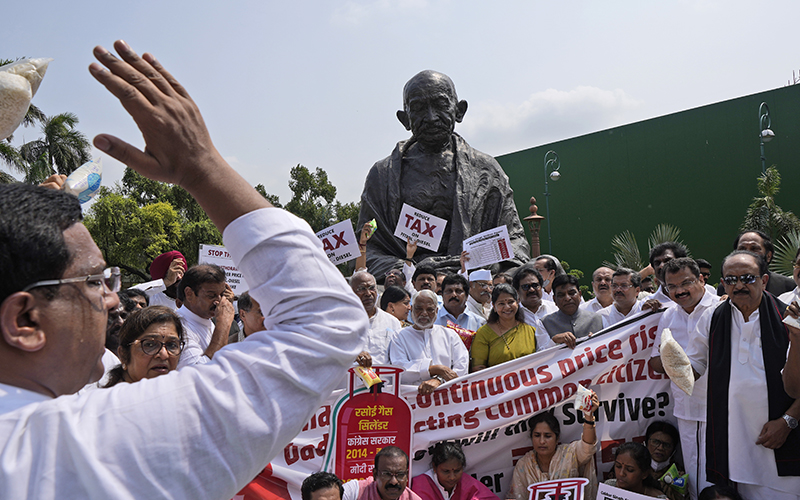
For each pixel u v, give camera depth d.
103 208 31.92
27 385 0.96
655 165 33.38
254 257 1.06
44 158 34.47
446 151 11.97
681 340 4.96
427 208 11.58
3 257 0.91
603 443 5.15
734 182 31.02
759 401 4.23
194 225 34.91
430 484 4.65
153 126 0.99
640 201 33.72
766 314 4.33
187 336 4.26
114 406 0.89
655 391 5.21
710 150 31.75
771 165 30.16
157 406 0.90
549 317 6.08
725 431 4.38
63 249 0.97
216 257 7.66
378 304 8.77
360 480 4.35
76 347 1.00
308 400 1.00
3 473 0.81
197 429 0.90
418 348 5.58
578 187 35.88
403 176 11.83
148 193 40.78
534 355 5.16
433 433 4.92
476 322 6.91
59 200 1.03
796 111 29.66
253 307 4.78
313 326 1.03
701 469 4.68
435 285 7.86
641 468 4.51
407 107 11.82
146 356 3.28
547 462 4.95
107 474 0.84
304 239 1.09
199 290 4.64
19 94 1.17
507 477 5.06
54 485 0.82
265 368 0.97
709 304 4.83
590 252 35.25
